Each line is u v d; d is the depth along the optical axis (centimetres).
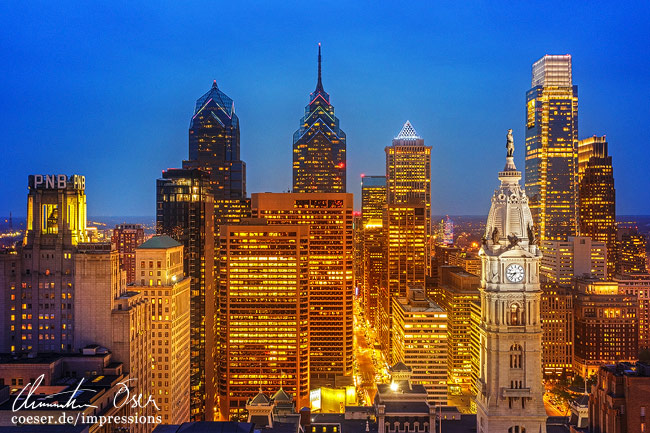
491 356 15038
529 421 14862
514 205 15325
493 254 15175
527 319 14988
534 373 14925
